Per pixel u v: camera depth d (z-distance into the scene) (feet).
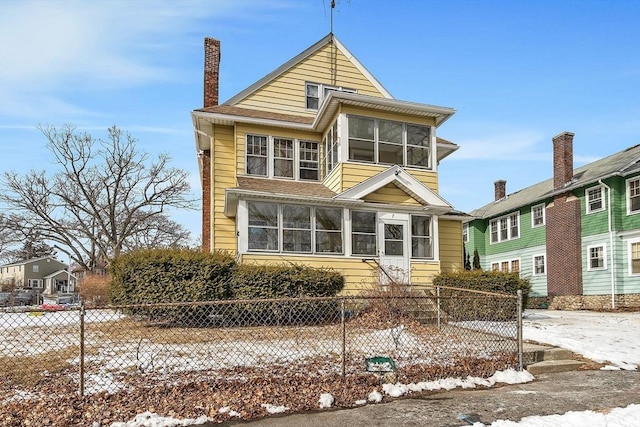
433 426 16.25
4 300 119.24
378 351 24.79
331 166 49.88
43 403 16.89
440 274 44.47
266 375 20.39
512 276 43.21
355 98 46.60
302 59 57.41
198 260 33.71
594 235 71.51
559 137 79.51
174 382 19.20
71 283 190.49
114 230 113.19
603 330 36.63
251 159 51.26
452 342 27.07
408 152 49.70
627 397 19.77
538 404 18.76
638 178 66.08
